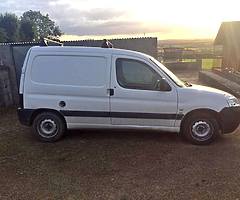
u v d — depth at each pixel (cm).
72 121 726
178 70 3384
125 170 568
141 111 703
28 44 1284
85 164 598
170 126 707
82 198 472
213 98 698
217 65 3350
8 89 1184
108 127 722
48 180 534
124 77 706
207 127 698
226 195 471
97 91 707
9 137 785
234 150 662
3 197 479
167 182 518
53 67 721
